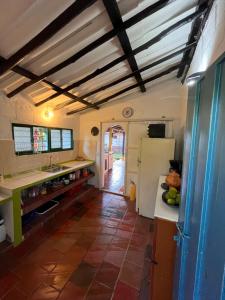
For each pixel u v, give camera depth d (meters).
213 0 1.29
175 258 1.35
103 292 1.71
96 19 1.50
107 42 1.87
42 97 3.06
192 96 1.08
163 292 1.44
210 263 0.63
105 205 3.67
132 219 3.13
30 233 2.59
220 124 0.63
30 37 1.53
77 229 2.78
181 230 1.12
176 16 1.71
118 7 1.43
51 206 3.28
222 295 0.51
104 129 4.38
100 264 2.07
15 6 1.24
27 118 3.11
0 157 2.68
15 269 1.96
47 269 1.97
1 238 2.29
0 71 1.85
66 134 4.21
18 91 2.53
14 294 1.67
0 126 2.66
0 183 2.48
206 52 1.48
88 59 2.12
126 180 4.15
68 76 2.50
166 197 1.77
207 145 0.73
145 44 1.94
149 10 1.43
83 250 2.30
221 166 0.59
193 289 0.80
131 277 1.89
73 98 3.26
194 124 1.00
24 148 3.11
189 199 1.02
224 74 0.61
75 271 1.96
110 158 6.83
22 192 2.73
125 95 3.91
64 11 1.29
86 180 4.49
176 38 2.12
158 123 3.67
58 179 3.60
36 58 1.91
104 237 2.59
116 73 2.71
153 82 3.50
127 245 2.42
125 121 4.05
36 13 1.30
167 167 3.00
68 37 1.64
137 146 3.96
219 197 0.59
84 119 4.59
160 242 1.44
